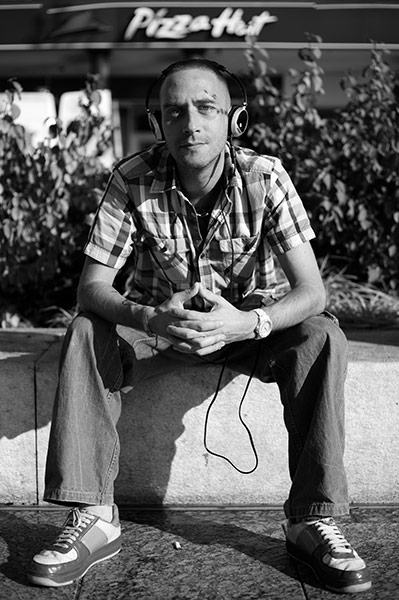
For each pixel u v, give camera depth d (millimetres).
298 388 2311
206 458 2801
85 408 2303
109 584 2256
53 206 3748
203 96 2309
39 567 2203
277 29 7043
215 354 2625
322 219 3941
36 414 2773
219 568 2350
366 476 2793
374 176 3914
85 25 7199
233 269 2508
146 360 2562
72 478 2268
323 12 6965
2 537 2547
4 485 2824
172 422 2779
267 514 2750
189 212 2457
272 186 2430
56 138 3826
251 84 4234
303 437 2326
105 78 8125
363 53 7730
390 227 3982
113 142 4035
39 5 7234
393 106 3961
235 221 2447
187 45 7203
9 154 3770
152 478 2818
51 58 8469
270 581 2268
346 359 2320
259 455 2787
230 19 7105
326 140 4043
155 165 2471
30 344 3080
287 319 2322
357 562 2201
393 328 3605
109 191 2490
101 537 2342
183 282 2535
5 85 9430
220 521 2693
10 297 4012
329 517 2334
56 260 3783
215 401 2758
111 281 2506
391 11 6918
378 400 2746
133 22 7191
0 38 7297
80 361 2307
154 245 2500
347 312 3775
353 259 4121
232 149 2459
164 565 2371
